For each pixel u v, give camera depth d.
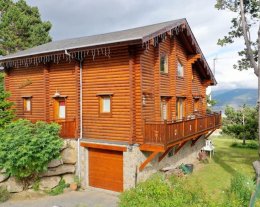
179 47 17.77
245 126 28.12
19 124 13.46
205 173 17.06
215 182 15.15
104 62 14.16
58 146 13.08
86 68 14.77
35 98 16.95
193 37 17.86
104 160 14.27
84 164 14.62
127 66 13.41
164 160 15.65
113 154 13.98
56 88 16.02
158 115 14.80
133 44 12.02
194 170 17.80
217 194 12.98
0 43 30.02
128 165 13.12
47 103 16.17
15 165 11.98
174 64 16.56
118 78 13.69
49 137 13.00
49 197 12.82
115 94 13.78
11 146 11.93
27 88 17.34
